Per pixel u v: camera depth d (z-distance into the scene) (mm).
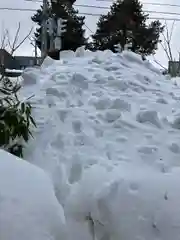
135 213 2297
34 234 1874
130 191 2395
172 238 2186
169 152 3059
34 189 2137
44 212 2016
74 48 20688
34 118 3482
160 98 4125
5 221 1862
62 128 3359
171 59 12781
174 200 2330
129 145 3146
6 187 2064
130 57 5582
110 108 3734
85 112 3641
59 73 4590
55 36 12359
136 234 2230
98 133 3324
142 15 22328
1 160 2332
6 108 3062
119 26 21922
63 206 2482
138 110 3770
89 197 2441
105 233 2301
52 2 20781
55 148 3104
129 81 4465
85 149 3068
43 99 3859
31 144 3141
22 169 2295
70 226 2361
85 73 4613
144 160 2934
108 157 2965
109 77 4484
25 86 4414
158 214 2271
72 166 2807
